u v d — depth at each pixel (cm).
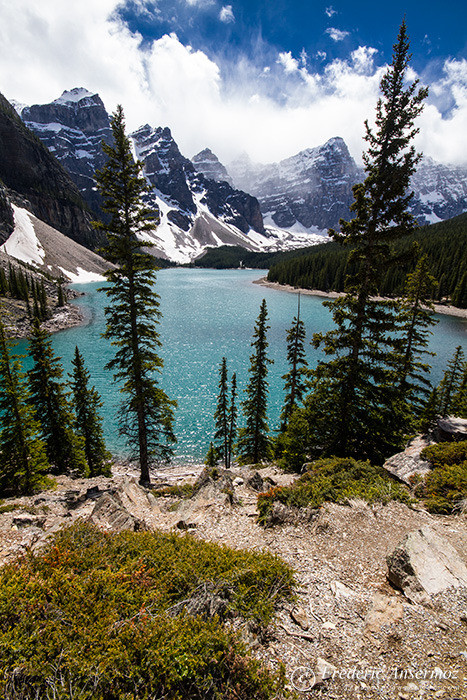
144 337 1862
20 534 958
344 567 739
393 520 934
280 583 638
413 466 1315
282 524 950
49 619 483
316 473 1273
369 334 1576
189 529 995
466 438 1460
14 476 1844
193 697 409
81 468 2447
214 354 5869
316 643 521
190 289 14438
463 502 996
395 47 1295
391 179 1321
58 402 2325
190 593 573
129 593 556
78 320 8144
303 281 14338
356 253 1484
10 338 1800
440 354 6009
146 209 1664
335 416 1644
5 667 399
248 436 2662
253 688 421
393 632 543
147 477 2128
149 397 1902
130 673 404
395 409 1575
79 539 784
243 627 525
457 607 591
